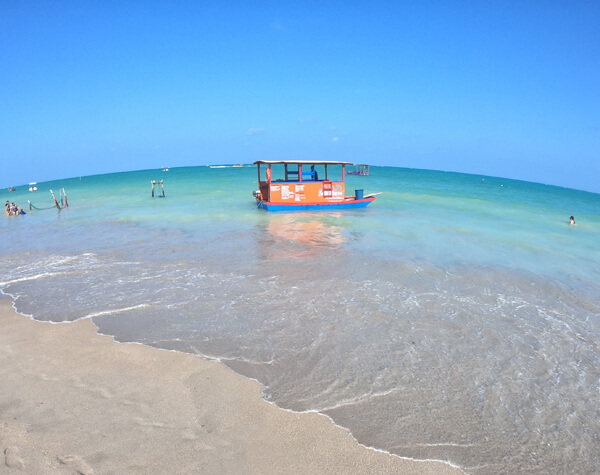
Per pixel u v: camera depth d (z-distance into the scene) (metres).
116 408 5.70
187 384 6.38
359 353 7.50
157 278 11.99
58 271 12.99
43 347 7.68
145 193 44.16
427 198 35.38
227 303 9.92
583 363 7.39
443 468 4.73
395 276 12.11
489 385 6.57
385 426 5.46
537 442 5.27
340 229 19.62
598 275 12.88
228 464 4.66
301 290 10.82
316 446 5.03
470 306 9.95
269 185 25.67
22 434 5.08
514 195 41.81
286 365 7.05
